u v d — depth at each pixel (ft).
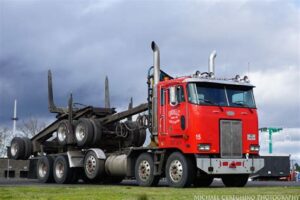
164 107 51.03
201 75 49.90
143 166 52.44
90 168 60.29
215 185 58.75
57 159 64.54
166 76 53.47
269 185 56.90
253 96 51.39
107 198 28.43
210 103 48.52
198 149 47.11
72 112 64.85
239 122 49.65
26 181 71.36
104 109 64.69
